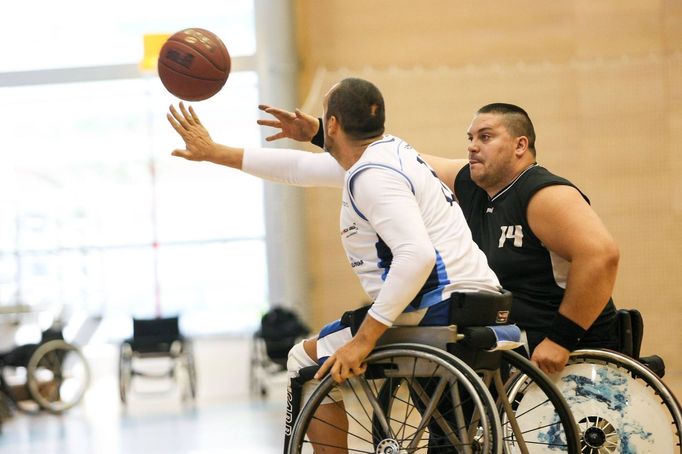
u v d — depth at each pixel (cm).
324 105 903
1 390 2711
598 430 985
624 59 3167
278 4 3300
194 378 3016
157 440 1925
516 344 870
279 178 1073
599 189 3094
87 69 3712
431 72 3209
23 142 3878
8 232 3834
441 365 802
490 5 3281
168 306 3844
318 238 3119
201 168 3866
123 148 3872
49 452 1812
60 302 3753
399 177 824
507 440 998
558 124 3141
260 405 2652
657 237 3048
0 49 3762
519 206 1021
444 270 843
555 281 1030
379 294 800
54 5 3775
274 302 3195
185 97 1062
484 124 1041
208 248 3856
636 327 1038
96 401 3073
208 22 3722
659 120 3103
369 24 3316
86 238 3866
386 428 829
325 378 827
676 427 964
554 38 3253
